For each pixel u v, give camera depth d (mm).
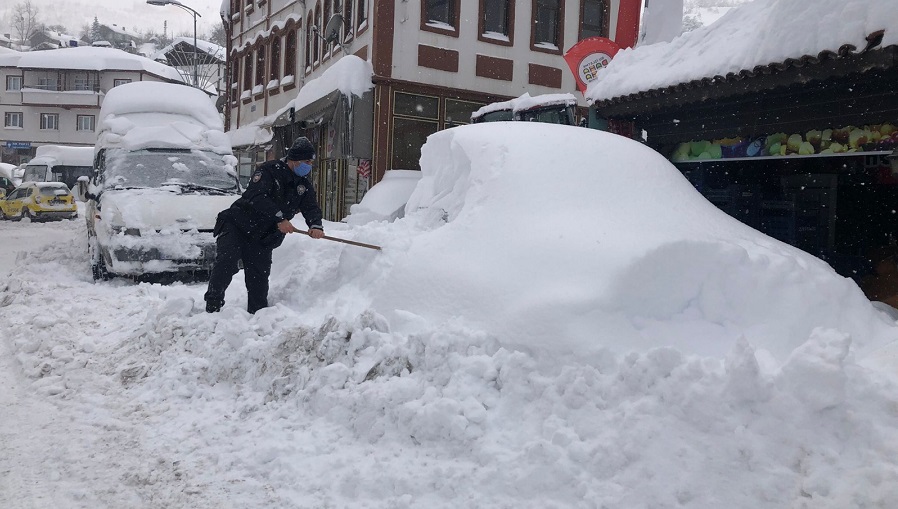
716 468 3393
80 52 67312
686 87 8680
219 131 13398
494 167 5695
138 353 6316
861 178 10758
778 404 3482
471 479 3674
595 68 12766
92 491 3900
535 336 4293
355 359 4867
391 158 18594
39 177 41750
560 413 3904
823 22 7234
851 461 3287
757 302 4688
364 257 6613
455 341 4469
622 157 6020
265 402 4949
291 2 25938
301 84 25062
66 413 5121
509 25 20078
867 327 4832
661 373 3809
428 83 18891
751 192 10234
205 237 10789
